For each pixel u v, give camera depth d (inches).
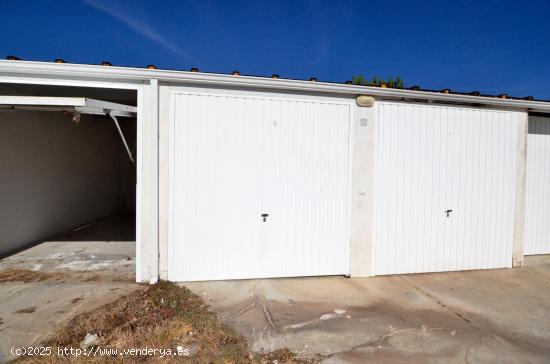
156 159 169.6
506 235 216.8
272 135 182.5
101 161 349.7
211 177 177.3
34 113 247.3
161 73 165.8
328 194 189.8
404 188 198.5
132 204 392.8
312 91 185.3
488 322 142.3
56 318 133.3
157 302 149.5
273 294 166.1
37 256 217.0
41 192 258.1
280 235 185.8
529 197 243.9
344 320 140.6
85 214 321.7
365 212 193.9
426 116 200.1
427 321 141.7
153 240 170.9
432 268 205.6
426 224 203.0
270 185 183.5
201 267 179.0
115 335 120.7
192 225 176.9
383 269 198.4
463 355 116.8
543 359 115.7
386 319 142.6
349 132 190.2
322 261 191.2
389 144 195.5
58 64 158.9
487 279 196.5
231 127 178.2
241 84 174.7
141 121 169.9
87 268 195.0
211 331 125.7
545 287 185.2
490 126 210.8
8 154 222.2
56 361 104.6
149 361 106.7
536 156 244.1
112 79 167.5
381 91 188.7
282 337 125.1
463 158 207.0
